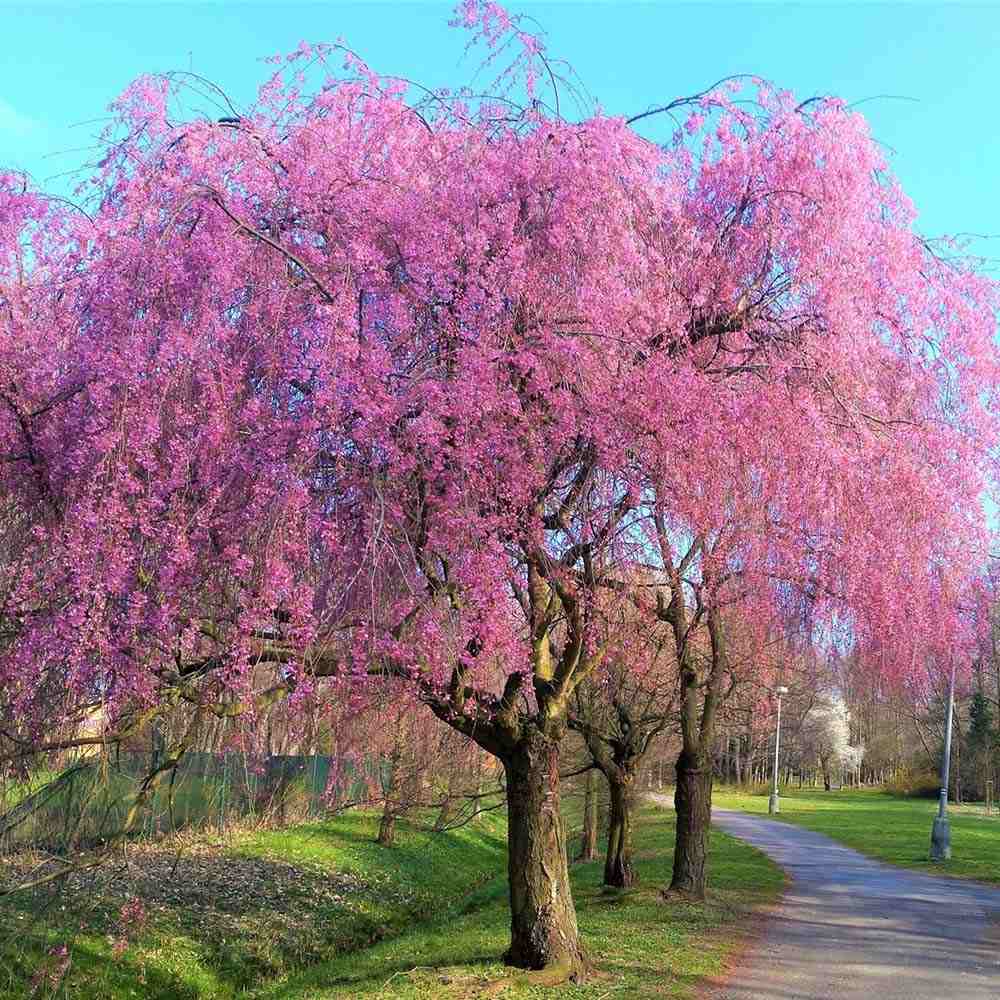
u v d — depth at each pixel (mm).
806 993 9297
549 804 9523
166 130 7664
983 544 8461
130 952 13492
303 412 7012
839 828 35969
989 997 9383
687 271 7887
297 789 18750
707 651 16906
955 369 8477
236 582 6832
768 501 7668
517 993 8617
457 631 7230
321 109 8148
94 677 6648
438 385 6922
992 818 43188
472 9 8031
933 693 10125
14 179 7695
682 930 12477
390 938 17438
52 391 7199
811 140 7910
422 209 7570
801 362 7738
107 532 6410
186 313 7117
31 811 7664
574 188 7492
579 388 7328
